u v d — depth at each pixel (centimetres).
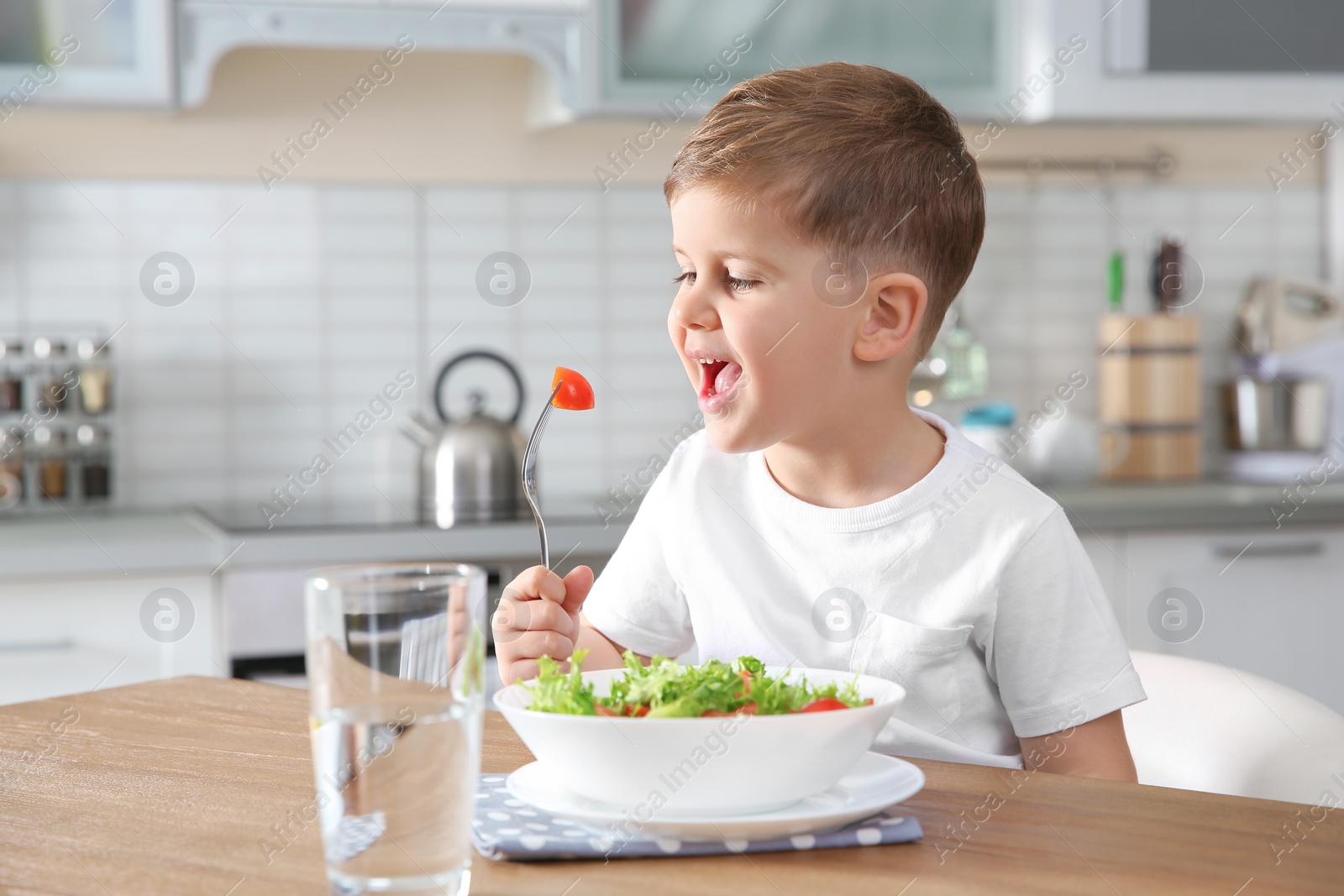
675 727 56
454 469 216
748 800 58
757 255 87
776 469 103
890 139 91
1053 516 95
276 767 71
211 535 190
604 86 218
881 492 99
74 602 184
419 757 49
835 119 89
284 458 242
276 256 240
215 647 190
